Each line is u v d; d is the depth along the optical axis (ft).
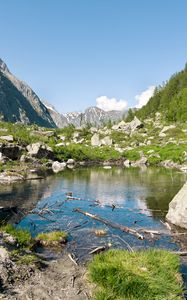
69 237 62.95
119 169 213.46
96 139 382.01
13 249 47.14
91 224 74.18
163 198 107.65
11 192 114.42
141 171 199.00
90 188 129.39
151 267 41.42
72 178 160.56
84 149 318.24
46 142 326.85
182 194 76.84
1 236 50.93
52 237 58.85
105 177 166.81
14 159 215.31
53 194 113.70
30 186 129.59
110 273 38.81
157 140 380.37
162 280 37.93
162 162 257.75
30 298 34.60
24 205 93.30
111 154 297.94
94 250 53.52
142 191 121.90
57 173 182.50
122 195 113.50
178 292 36.70
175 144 323.57
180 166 230.27
